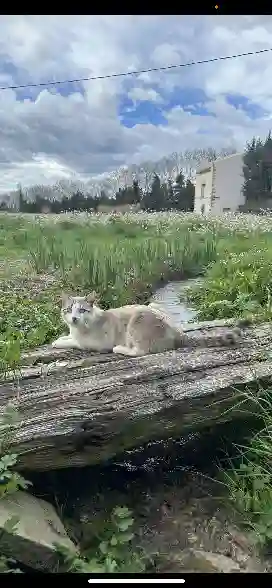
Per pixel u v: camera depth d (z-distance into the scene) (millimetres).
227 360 1257
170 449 1177
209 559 986
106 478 1139
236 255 2568
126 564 925
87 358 1295
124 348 1333
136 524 1078
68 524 1030
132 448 1123
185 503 1136
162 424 1100
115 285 2285
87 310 1352
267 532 981
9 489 916
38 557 883
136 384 1138
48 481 1066
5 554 865
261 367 1226
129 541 1024
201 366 1221
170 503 1136
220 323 1510
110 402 1069
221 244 2848
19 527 890
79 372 1189
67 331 1718
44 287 2215
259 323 1529
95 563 889
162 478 1177
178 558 996
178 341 1342
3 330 1683
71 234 2883
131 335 1340
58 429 995
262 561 979
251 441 1145
